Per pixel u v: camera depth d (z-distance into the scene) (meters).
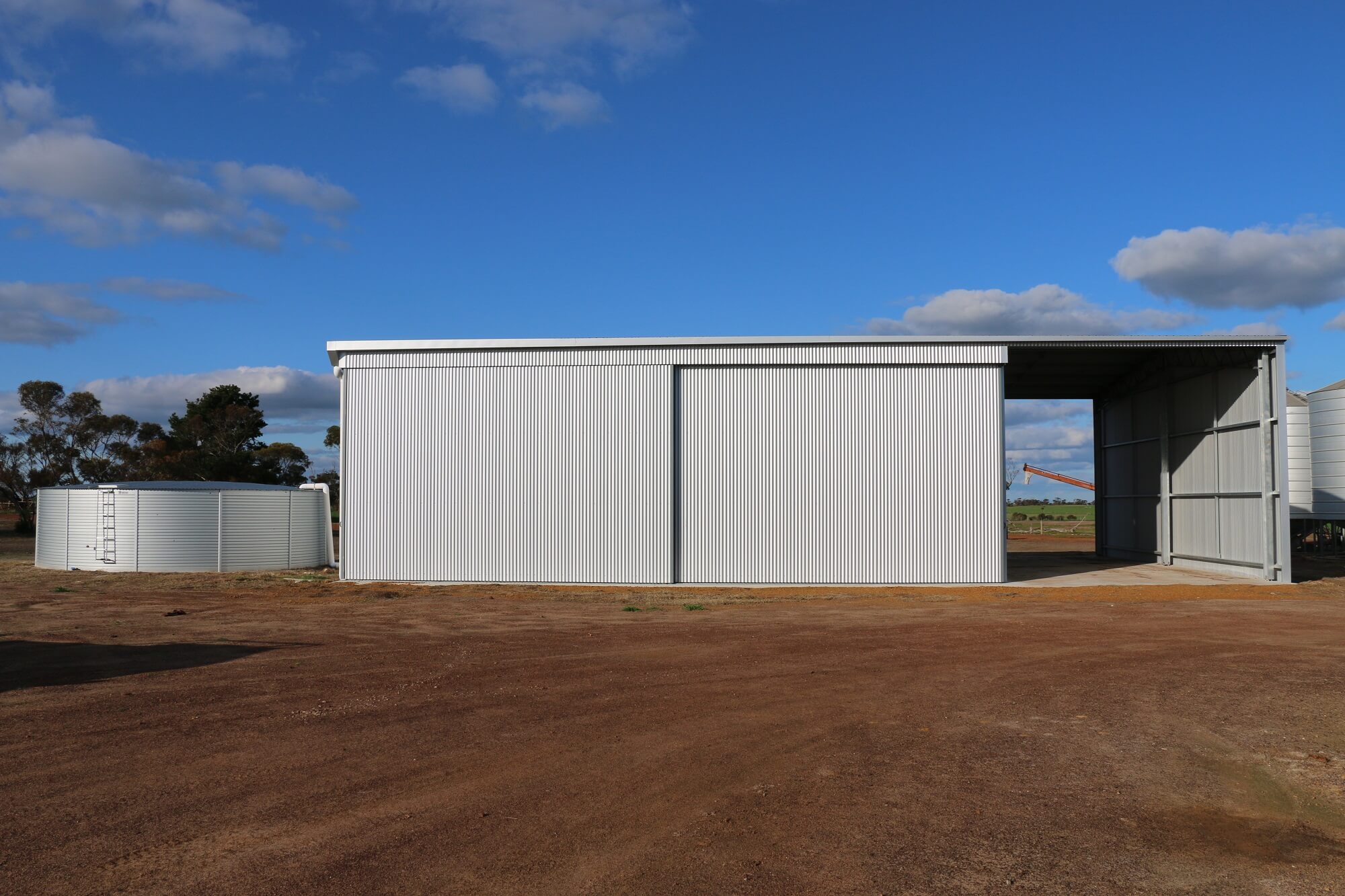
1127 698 9.65
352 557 23.58
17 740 7.85
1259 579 23.08
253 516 27.67
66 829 5.71
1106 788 6.68
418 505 23.44
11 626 15.30
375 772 6.95
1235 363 24.02
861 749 7.68
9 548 40.00
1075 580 23.88
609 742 7.84
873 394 22.66
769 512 22.67
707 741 7.90
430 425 23.45
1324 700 9.55
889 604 18.95
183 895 4.74
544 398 23.17
